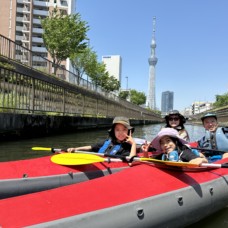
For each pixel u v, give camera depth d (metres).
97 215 3.13
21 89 15.19
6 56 14.81
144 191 3.79
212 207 4.53
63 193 3.36
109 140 5.97
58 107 20.42
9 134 13.70
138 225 3.39
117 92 65.81
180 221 3.96
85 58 40.00
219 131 6.93
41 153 9.93
